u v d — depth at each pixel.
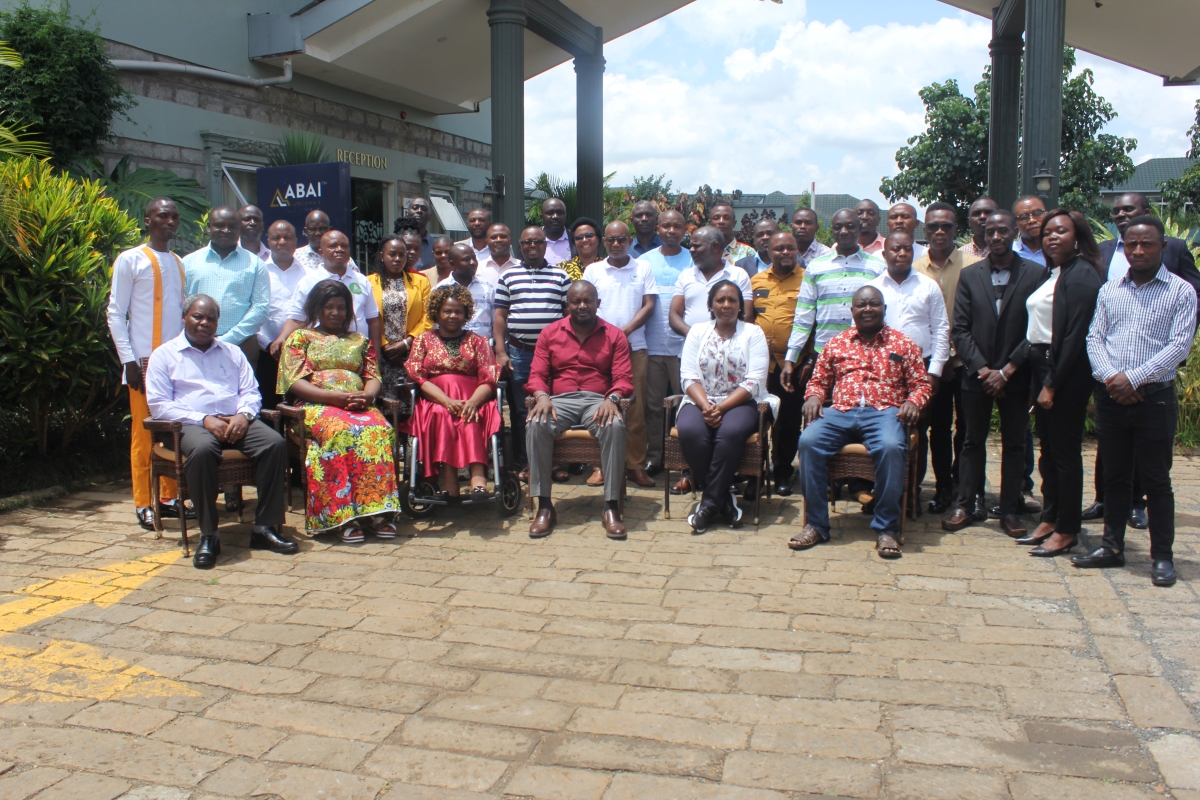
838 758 2.81
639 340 6.30
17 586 4.37
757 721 3.05
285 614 4.03
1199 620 3.88
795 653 3.59
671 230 6.34
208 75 10.60
